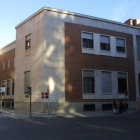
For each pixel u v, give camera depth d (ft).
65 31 86.69
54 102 80.28
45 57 81.15
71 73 85.46
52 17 84.84
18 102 96.07
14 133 33.91
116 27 101.55
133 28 107.76
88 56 90.84
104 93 93.40
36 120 55.77
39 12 86.02
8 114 74.38
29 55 90.79
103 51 95.66
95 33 94.38
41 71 81.51
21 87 94.63
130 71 103.30
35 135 32.09
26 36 95.40
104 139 29.25
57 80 82.07
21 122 50.37
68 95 83.46
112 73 97.04
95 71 91.97
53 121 53.01
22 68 95.09
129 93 101.24
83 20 91.86
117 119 59.00
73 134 33.06
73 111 83.71
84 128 39.75
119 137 30.86
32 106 84.89
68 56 85.76
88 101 88.17
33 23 90.22
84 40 91.56
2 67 133.49
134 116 70.54
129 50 104.58
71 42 87.35
